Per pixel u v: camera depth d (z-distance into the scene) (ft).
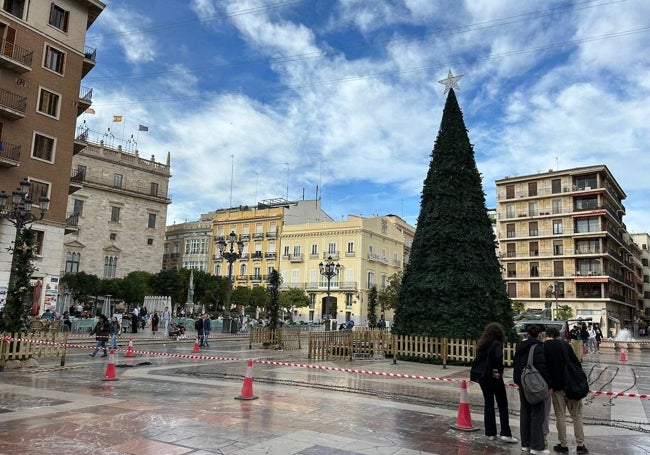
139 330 116.47
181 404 28.58
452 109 64.34
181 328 99.50
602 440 23.52
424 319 58.54
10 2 98.73
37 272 99.45
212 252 246.47
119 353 62.64
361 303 209.77
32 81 100.53
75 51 108.99
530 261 211.41
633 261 260.01
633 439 23.76
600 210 195.72
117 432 21.85
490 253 60.39
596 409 32.24
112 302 148.97
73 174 176.55
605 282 192.03
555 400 21.70
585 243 200.85
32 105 100.53
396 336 57.00
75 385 35.35
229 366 49.67
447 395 35.09
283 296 199.31
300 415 26.30
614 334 194.70
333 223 219.82
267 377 41.37
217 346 82.53
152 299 139.64
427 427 24.66
